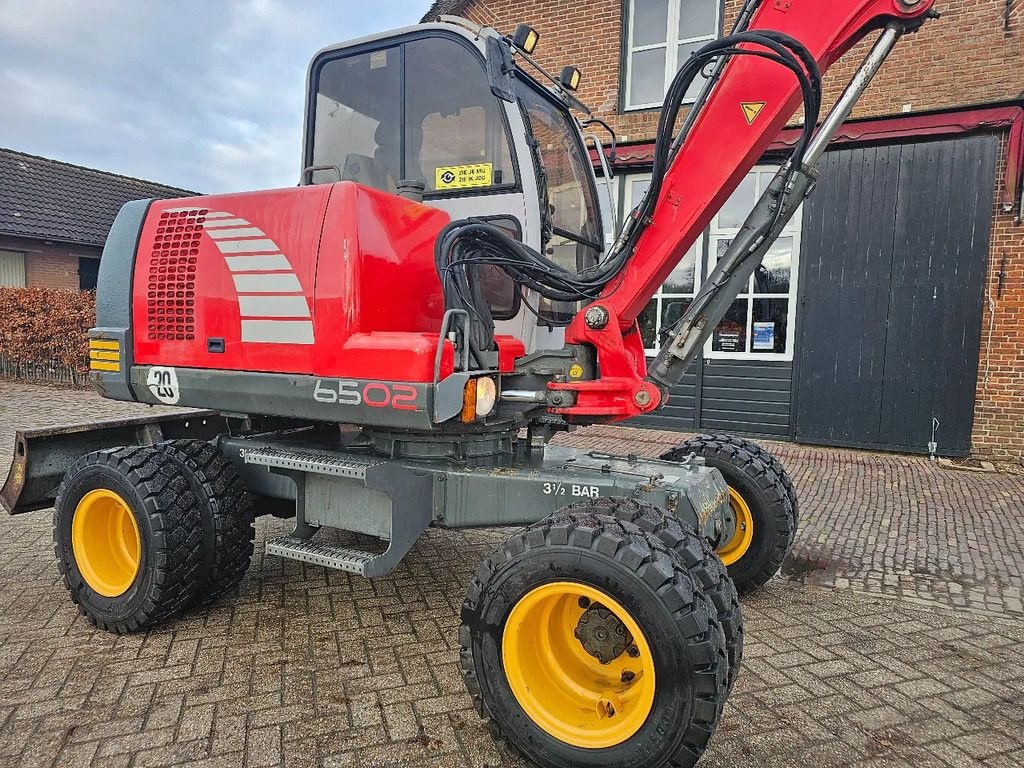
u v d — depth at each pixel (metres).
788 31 2.57
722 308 2.80
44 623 3.08
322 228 2.71
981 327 7.00
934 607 3.50
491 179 3.20
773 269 7.83
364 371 2.63
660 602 1.91
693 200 2.71
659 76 8.45
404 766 2.14
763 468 3.43
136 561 3.05
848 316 7.51
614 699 2.08
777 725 2.40
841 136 7.27
